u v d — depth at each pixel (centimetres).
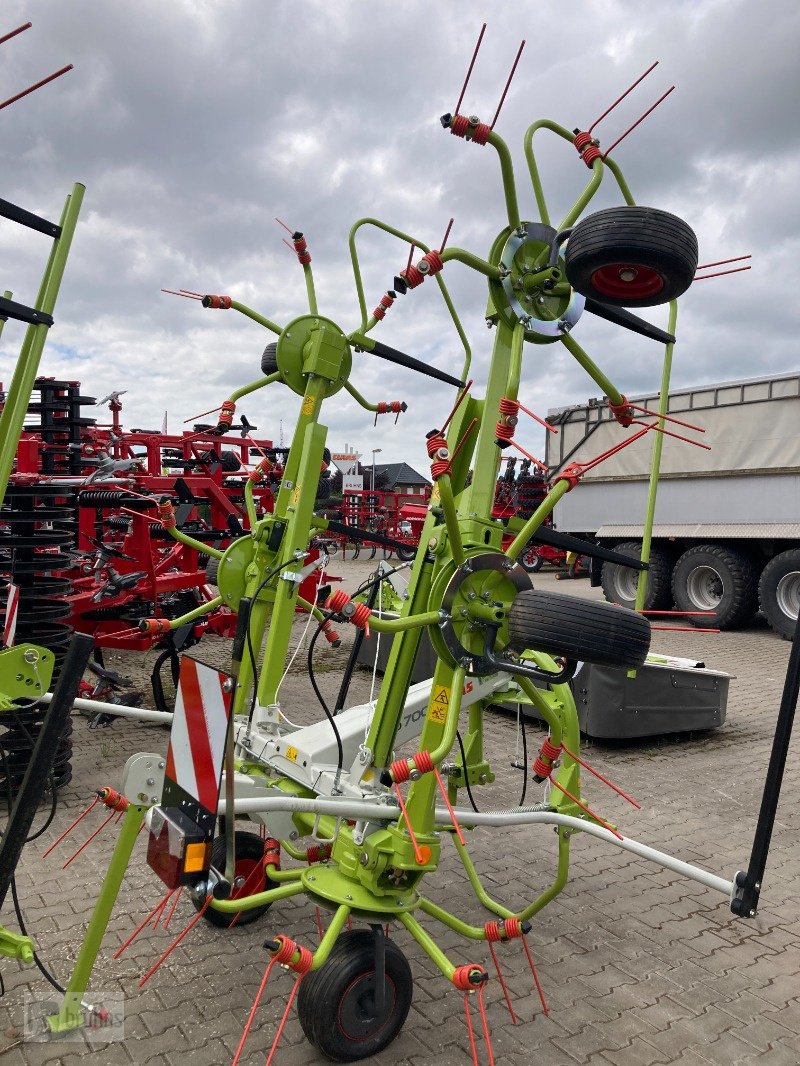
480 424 320
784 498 1112
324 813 263
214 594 820
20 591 461
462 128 270
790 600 1100
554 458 1417
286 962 238
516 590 286
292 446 433
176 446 936
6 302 253
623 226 248
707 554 1189
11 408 263
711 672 657
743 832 477
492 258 300
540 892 397
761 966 337
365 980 261
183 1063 262
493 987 314
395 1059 268
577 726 371
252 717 368
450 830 331
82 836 436
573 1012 300
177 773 256
